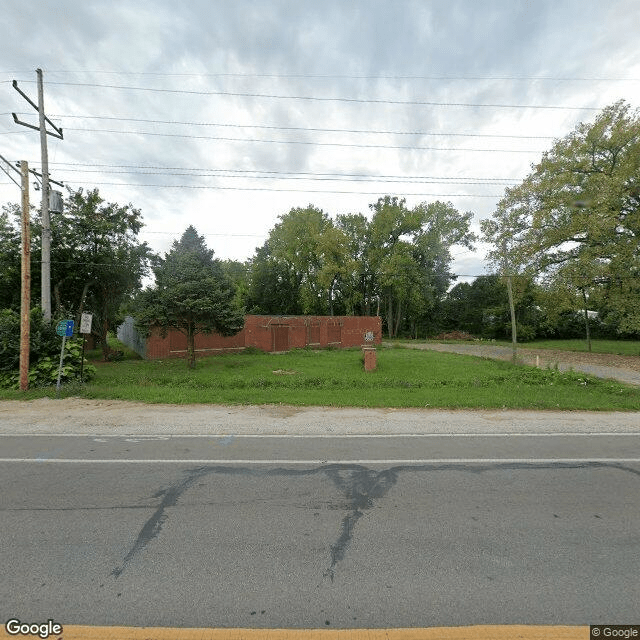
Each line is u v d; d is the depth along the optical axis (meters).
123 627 2.52
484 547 3.47
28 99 14.92
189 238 40.94
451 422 8.41
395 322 59.81
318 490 4.73
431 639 2.45
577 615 2.64
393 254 47.62
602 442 6.96
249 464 5.66
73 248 21.62
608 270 23.56
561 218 26.80
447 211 48.25
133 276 24.19
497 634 2.48
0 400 10.64
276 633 2.48
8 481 4.96
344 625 2.55
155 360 21.98
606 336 50.69
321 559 3.27
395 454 6.19
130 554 3.32
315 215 47.56
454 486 4.88
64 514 4.05
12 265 21.31
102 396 10.90
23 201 11.93
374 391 12.28
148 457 5.96
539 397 11.38
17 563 3.17
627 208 26.00
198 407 9.81
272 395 11.25
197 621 2.58
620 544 3.54
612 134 24.69
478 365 19.77
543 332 53.41
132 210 24.17
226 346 25.55
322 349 29.98
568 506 4.33
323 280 42.88
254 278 54.00
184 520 3.94
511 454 6.21
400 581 2.99
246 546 3.46
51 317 15.02
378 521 3.95
